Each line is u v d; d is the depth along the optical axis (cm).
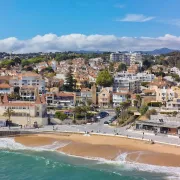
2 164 11481
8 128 16300
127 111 19012
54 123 17662
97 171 10588
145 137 14288
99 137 14700
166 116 17738
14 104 17500
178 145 12744
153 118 17162
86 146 13338
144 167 10869
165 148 12738
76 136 15050
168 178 9800
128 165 11119
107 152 12475
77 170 10762
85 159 11906
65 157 12219
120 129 16150
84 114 18450
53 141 14375
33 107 17350
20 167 11181
